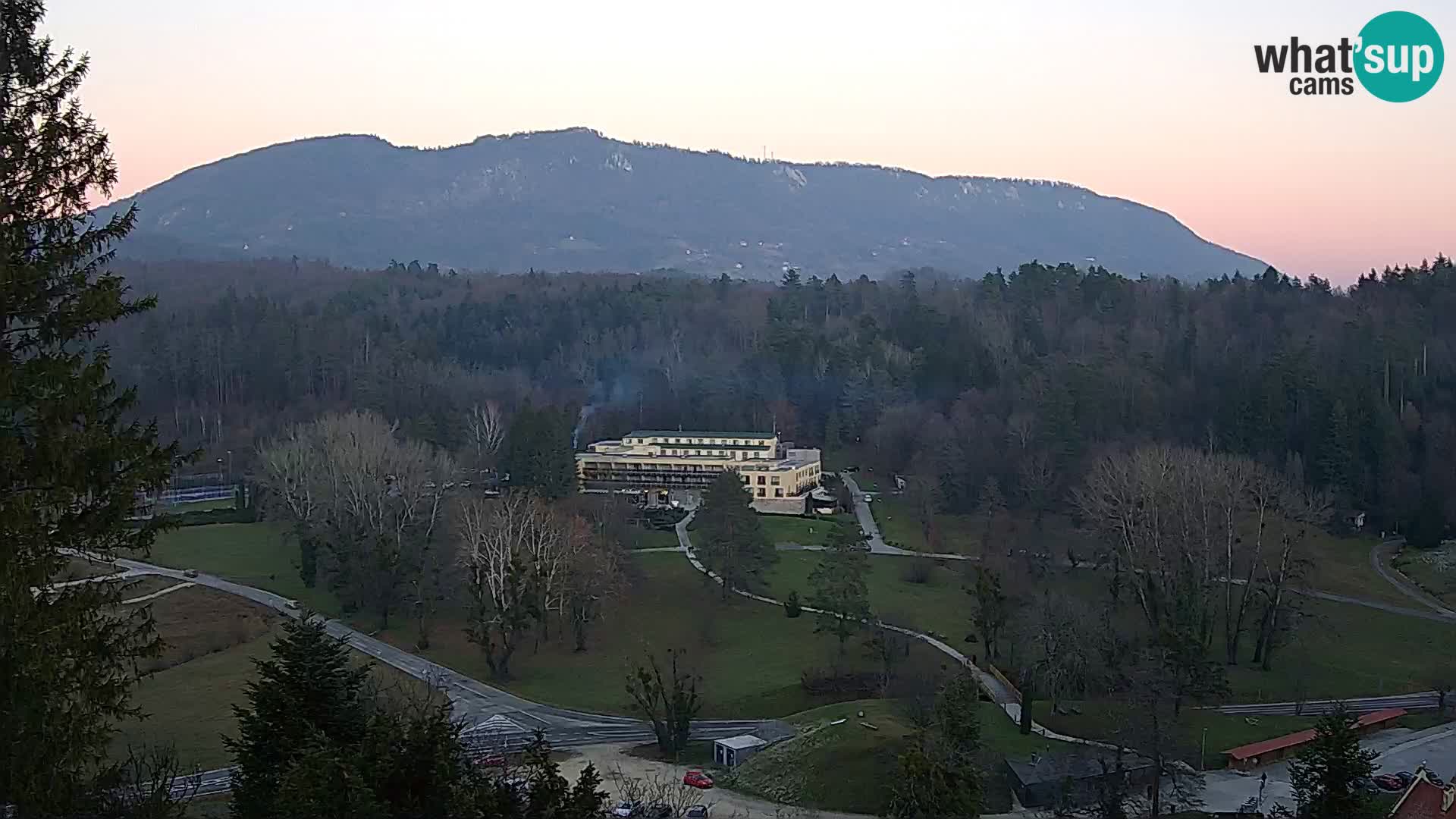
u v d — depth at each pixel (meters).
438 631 111.88
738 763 77.00
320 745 38.25
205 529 152.38
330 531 125.75
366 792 34.22
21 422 31.83
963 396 188.00
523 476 145.38
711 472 176.12
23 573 30.36
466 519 113.31
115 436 33.38
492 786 39.69
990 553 134.62
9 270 31.00
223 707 84.56
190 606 115.25
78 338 35.16
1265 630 105.62
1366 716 89.88
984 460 161.25
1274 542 136.62
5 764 30.16
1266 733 84.25
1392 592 129.38
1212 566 117.38
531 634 110.94
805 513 168.12
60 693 32.00
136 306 34.97
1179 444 160.12
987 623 100.75
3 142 31.48
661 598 121.56
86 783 34.00
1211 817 66.44
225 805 59.62
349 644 106.56
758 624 112.75
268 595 121.62
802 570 133.75
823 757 73.06
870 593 123.19
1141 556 116.25
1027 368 196.38
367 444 131.38
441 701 88.06
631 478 179.00
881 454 190.88
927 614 116.06
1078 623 92.75
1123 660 95.00
